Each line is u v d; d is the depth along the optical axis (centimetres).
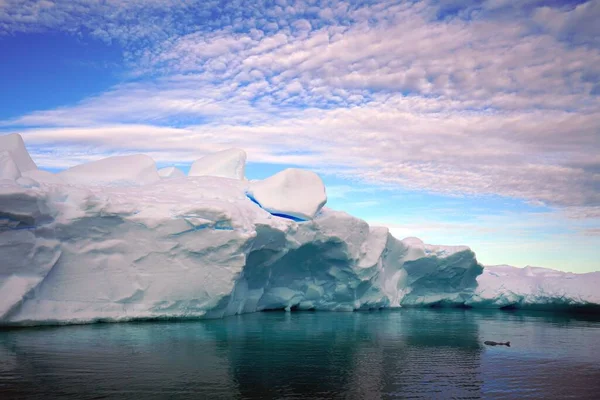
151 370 1350
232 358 1549
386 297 3672
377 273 3431
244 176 3186
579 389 1342
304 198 2859
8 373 1269
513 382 1404
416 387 1315
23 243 1852
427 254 3769
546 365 1645
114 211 2052
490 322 3028
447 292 4241
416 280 4009
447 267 3912
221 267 2233
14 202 1795
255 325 2338
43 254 1908
